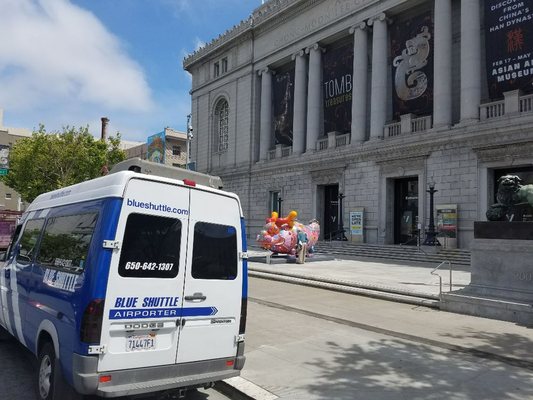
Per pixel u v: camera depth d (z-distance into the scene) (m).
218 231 5.36
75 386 4.31
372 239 29.92
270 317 10.09
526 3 23.97
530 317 9.15
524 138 22.61
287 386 5.75
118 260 4.51
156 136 60.38
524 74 23.91
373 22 31.55
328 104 35.28
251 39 43.06
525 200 10.09
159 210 4.86
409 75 29.75
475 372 6.35
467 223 24.66
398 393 5.52
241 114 43.75
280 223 22.95
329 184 34.34
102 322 4.36
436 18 27.78
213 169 47.31
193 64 51.53
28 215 7.01
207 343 5.10
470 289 10.62
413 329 8.84
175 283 4.88
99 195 4.84
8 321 6.67
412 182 29.11
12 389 5.61
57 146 40.06
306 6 36.97
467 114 25.31
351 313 10.46
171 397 5.26
